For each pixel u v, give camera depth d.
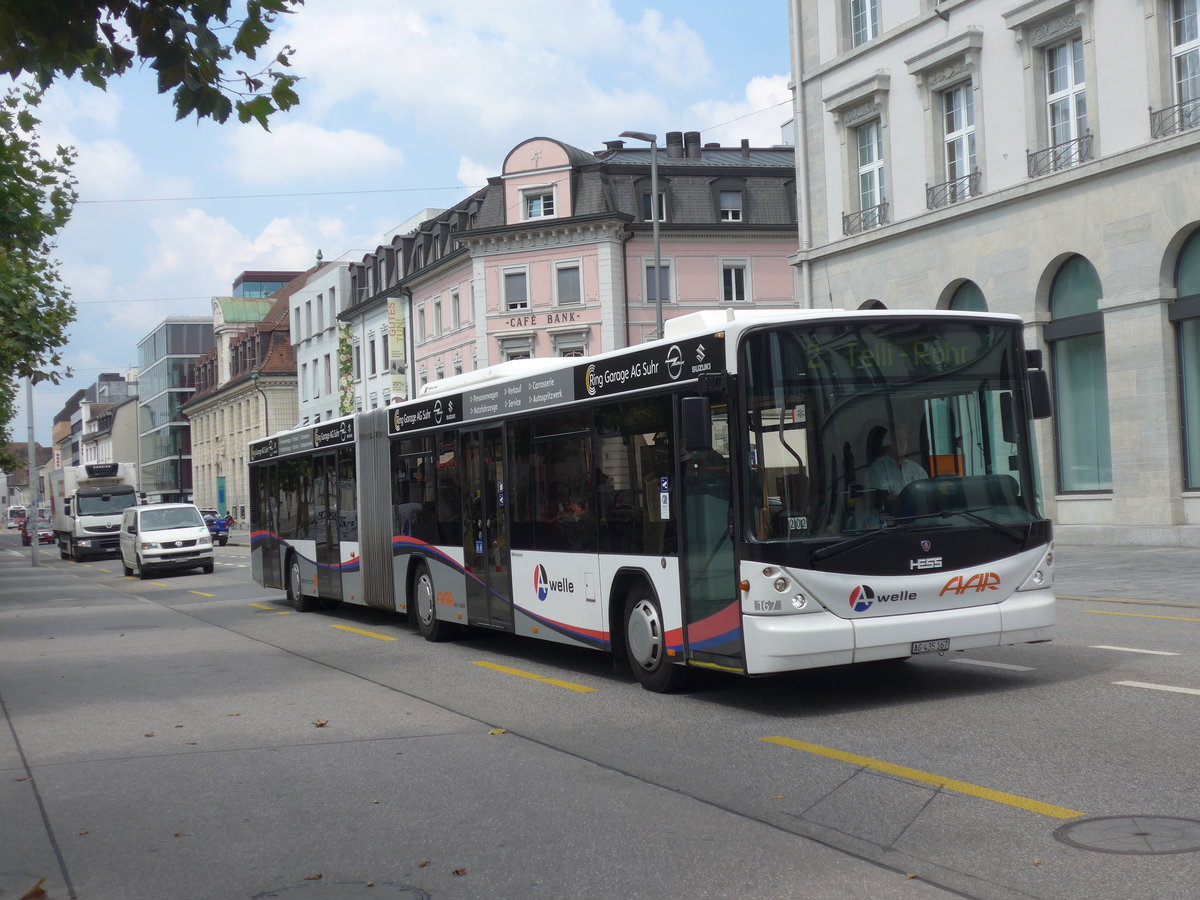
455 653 13.96
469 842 6.14
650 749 8.13
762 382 8.99
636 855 5.74
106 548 51.78
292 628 17.92
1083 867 5.14
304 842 6.32
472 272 57.38
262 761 8.40
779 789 6.83
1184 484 23.69
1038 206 26.14
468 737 8.88
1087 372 25.86
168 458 113.81
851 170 32.06
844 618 8.86
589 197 54.97
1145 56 23.75
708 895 5.11
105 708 11.05
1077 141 25.30
